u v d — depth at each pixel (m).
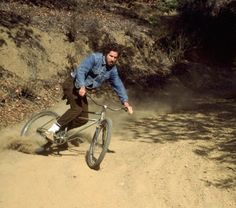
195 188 6.52
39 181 6.62
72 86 7.26
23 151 7.64
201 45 15.05
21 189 6.39
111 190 6.51
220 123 9.62
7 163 7.16
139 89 12.03
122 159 7.46
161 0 16.41
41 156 7.47
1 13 11.65
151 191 6.49
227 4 16.50
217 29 15.45
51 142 7.55
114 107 10.74
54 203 6.12
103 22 13.74
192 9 15.64
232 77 14.34
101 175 6.90
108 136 6.93
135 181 6.72
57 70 11.24
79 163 7.23
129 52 13.02
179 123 9.65
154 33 14.25
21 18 11.81
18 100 9.72
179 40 14.29
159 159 7.39
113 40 13.02
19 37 11.13
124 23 14.20
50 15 12.72
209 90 13.09
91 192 6.43
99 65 7.02
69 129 7.55
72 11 13.59
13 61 10.59
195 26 15.23
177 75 13.32
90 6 14.45
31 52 11.06
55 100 10.27
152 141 8.41
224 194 6.34
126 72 12.42
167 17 15.64
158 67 13.32
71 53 11.90
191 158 7.39
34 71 10.80
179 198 6.31
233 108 11.05
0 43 10.66
